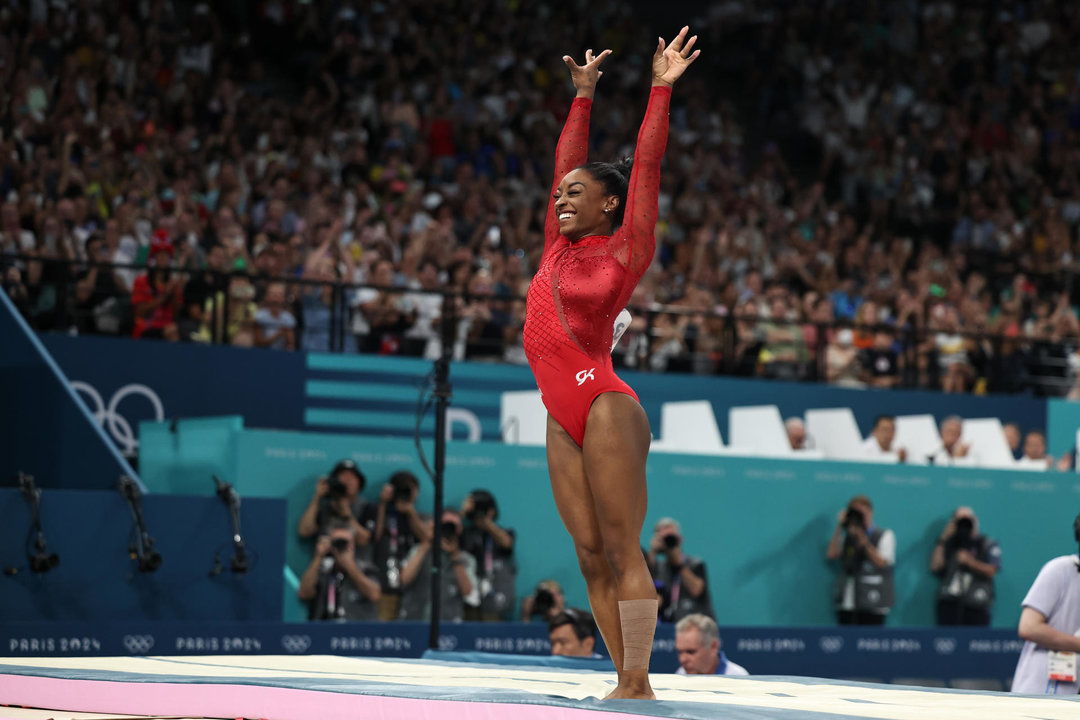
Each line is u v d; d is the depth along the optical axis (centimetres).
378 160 2403
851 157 2862
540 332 511
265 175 2094
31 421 1323
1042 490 1753
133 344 1552
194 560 1170
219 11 2508
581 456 511
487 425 1716
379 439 1429
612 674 646
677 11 3216
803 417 1880
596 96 2814
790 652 1481
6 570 1079
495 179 2422
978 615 1664
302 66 2553
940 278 2455
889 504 1669
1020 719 438
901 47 3134
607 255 508
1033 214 2809
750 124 3020
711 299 2077
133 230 1808
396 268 1966
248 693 467
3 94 1977
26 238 1702
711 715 395
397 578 1350
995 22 3212
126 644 1109
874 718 400
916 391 1945
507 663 827
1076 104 3119
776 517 1608
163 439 1466
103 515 1130
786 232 2530
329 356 1655
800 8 3162
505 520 1461
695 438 1702
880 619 1609
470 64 2681
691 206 2472
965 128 2953
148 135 2069
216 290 1659
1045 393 2217
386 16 2602
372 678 553
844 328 1998
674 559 1443
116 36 2217
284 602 1338
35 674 526
